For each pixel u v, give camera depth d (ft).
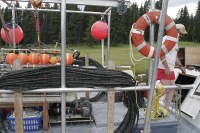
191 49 19.75
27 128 9.80
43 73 7.59
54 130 10.00
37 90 7.54
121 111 11.92
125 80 7.97
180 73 15.35
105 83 7.78
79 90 7.63
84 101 11.32
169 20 8.79
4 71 10.82
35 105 10.00
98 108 12.49
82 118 10.54
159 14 8.49
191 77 14.16
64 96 7.64
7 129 9.91
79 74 7.70
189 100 12.33
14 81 7.47
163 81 12.53
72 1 8.47
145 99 11.74
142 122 10.06
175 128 10.32
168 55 12.54
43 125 9.88
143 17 8.56
